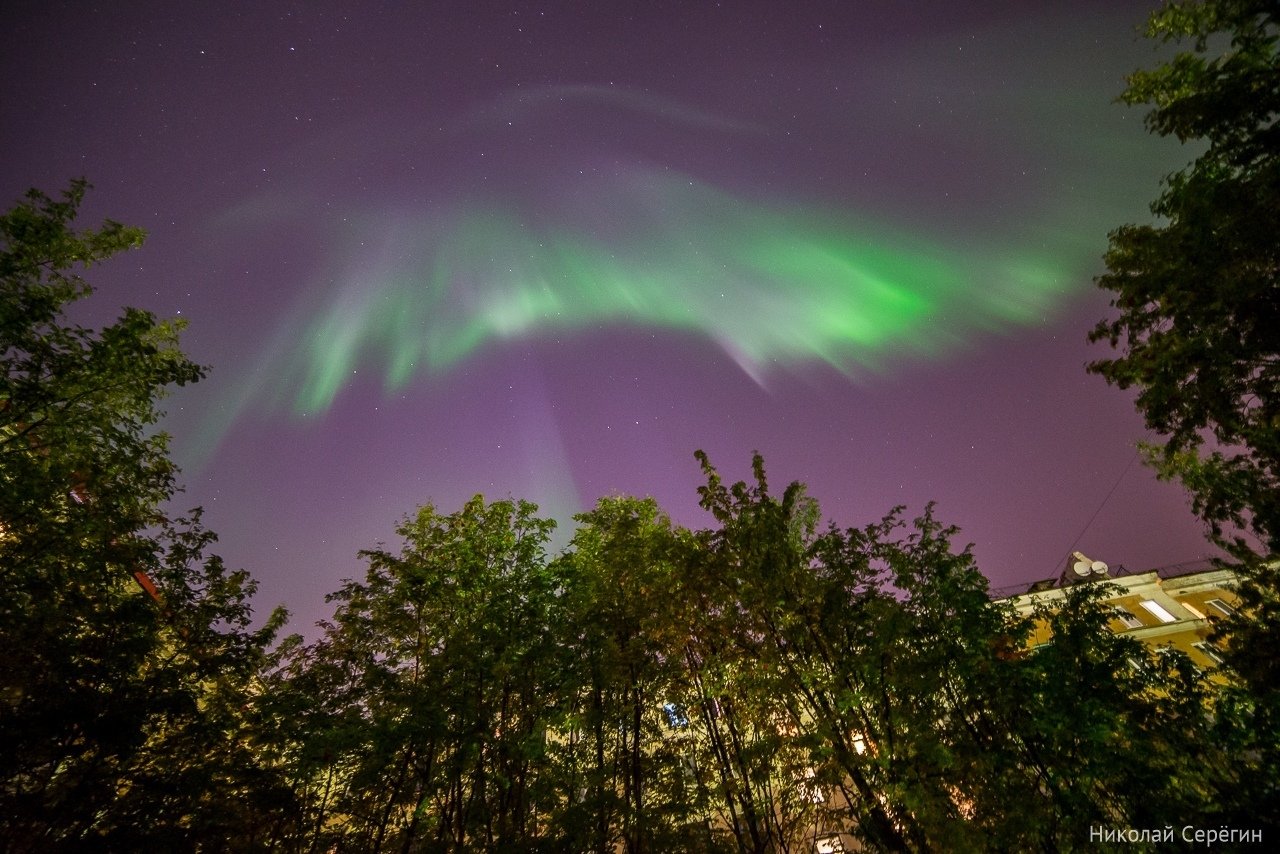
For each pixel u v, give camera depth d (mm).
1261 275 9852
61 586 10070
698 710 12031
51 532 10555
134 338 12023
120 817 9383
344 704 11430
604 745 11977
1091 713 8578
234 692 12125
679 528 14602
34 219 11508
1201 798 8422
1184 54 10320
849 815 10070
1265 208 9359
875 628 10133
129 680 10211
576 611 13531
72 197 11930
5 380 10742
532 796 10938
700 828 10344
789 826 10805
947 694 9836
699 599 12148
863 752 10289
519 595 13414
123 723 9211
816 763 10375
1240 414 11156
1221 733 8664
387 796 11836
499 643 12164
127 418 12555
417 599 13141
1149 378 11922
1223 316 10609
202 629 11352
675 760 11398
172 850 9367
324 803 11922
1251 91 9289
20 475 10656
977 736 9547
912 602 10242
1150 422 12281
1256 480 11422
